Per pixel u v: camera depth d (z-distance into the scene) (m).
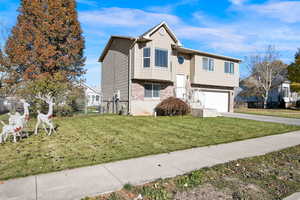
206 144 6.82
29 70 16.55
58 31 17.62
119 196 3.24
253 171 4.45
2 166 4.57
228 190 3.52
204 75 18.81
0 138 6.72
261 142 7.25
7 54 17.20
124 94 16.78
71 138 7.62
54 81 16.00
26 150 5.92
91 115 16.08
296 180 4.00
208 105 19.84
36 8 16.75
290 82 33.09
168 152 5.79
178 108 15.30
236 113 20.19
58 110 15.28
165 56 16.20
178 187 3.61
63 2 18.14
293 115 18.95
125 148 6.21
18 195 3.23
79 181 3.78
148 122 12.12
